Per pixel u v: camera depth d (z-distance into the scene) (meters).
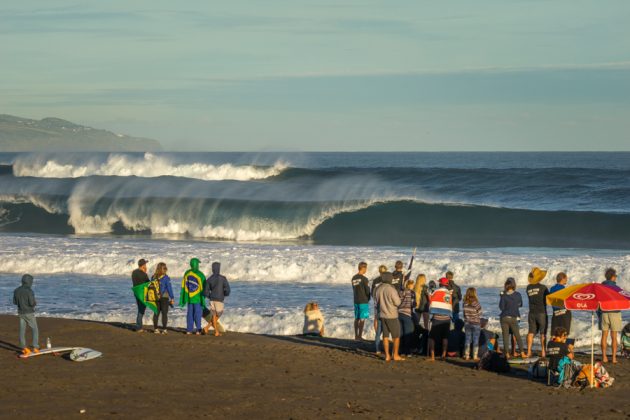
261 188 83.44
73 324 30.73
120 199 78.06
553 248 59.22
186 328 31.36
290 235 71.44
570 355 22.67
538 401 20.44
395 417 18.59
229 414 18.58
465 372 24.03
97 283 43.03
